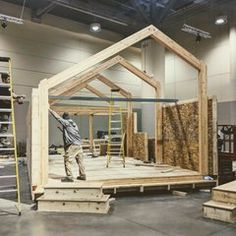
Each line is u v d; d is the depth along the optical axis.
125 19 12.95
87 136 15.92
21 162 12.45
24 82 13.77
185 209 5.71
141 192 7.11
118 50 7.00
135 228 4.61
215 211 5.06
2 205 5.89
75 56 15.29
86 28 15.71
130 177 7.06
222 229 4.57
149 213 5.44
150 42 14.36
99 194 5.59
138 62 17.53
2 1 13.18
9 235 4.28
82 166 6.88
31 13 13.95
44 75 14.33
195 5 12.27
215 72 13.78
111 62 10.36
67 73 6.63
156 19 12.91
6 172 10.38
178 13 13.01
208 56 14.05
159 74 14.27
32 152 6.30
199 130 7.93
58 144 14.94
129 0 12.99
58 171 8.21
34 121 6.36
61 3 11.49
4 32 13.33
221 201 5.25
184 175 7.48
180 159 8.93
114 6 13.50
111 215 5.30
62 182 6.31
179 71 15.49
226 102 13.32
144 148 11.09
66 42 15.04
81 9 11.95
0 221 4.90
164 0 12.65
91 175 7.39
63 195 5.62
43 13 13.48
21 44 13.75
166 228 4.62
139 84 17.59
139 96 17.53
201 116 7.89
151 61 14.37
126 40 7.09
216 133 7.78
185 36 14.99
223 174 7.95
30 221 4.91
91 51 15.85
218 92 13.65
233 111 13.06
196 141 8.20
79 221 4.93
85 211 5.46
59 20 14.84
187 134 8.61
